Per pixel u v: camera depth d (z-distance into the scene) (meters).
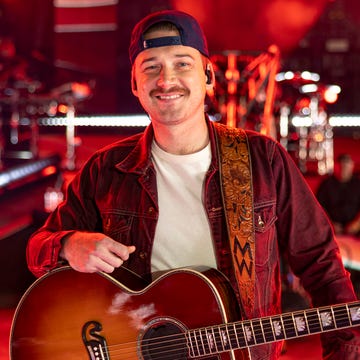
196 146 2.82
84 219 3.03
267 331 2.61
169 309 2.74
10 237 7.39
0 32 13.58
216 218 2.79
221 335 2.66
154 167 2.85
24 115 12.42
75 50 15.78
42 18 13.98
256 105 6.64
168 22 2.74
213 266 2.79
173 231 2.82
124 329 2.81
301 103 12.09
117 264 2.74
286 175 2.81
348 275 2.78
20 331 2.92
